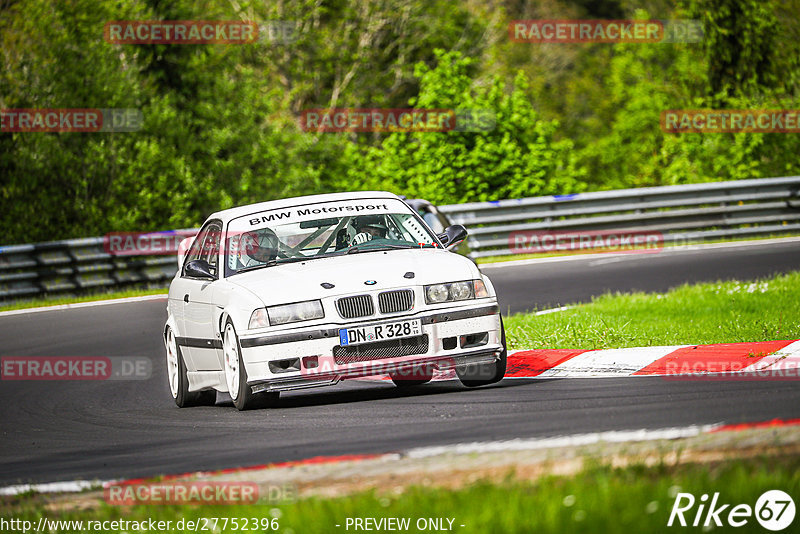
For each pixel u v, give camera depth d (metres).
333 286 25.47
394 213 29.59
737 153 95.75
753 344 27.81
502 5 154.50
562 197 71.19
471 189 88.00
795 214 73.56
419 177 88.62
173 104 98.62
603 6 164.62
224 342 26.67
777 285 40.19
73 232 84.00
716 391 22.45
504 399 24.16
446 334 25.55
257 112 105.31
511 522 12.33
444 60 90.00
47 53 87.62
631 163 138.00
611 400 22.56
